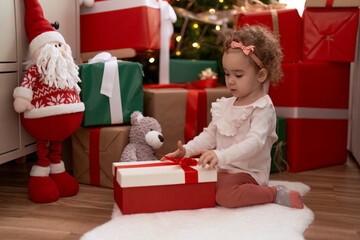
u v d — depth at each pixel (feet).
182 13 6.81
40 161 4.48
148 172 3.93
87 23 6.00
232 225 3.60
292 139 5.80
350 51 5.68
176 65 6.41
